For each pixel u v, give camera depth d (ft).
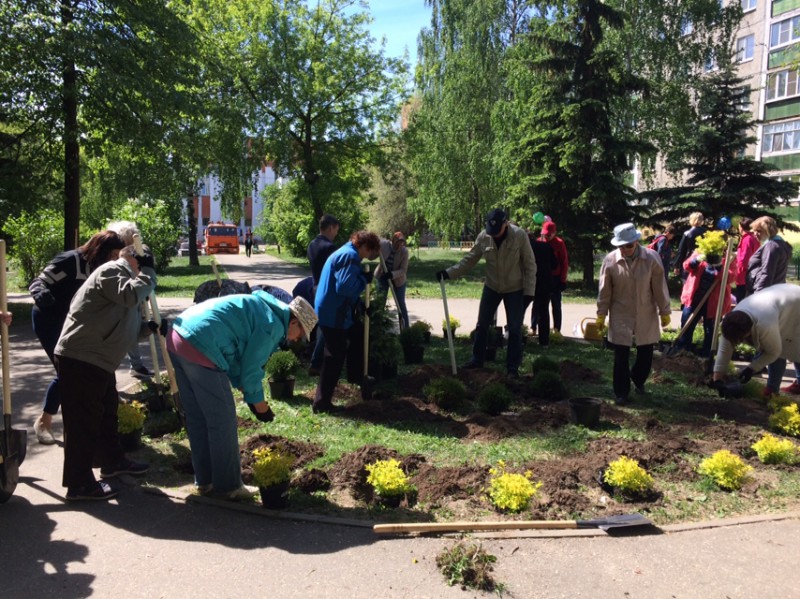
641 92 65.41
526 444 17.13
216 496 13.99
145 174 57.06
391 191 148.25
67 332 13.55
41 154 48.39
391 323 24.43
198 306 13.46
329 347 19.66
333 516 13.16
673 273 43.16
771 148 125.29
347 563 11.35
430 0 100.12
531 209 64.59
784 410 18.42
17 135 48.49
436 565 11.25
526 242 24.11
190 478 15.25
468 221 102.78
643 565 11.35
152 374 25.41
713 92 66.33
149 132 47.19
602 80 61.31
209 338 12.92
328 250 24.95
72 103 46.14
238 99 81.00
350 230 105.40
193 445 13.99
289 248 142.61
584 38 62.59
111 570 11.09
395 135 91.81
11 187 45.70
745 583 10.80
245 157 86.07
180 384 13.71
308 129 88.02
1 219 45.19
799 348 20.03
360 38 87.20
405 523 12.74
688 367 26.40
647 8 77.71
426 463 15.74
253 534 12.45
